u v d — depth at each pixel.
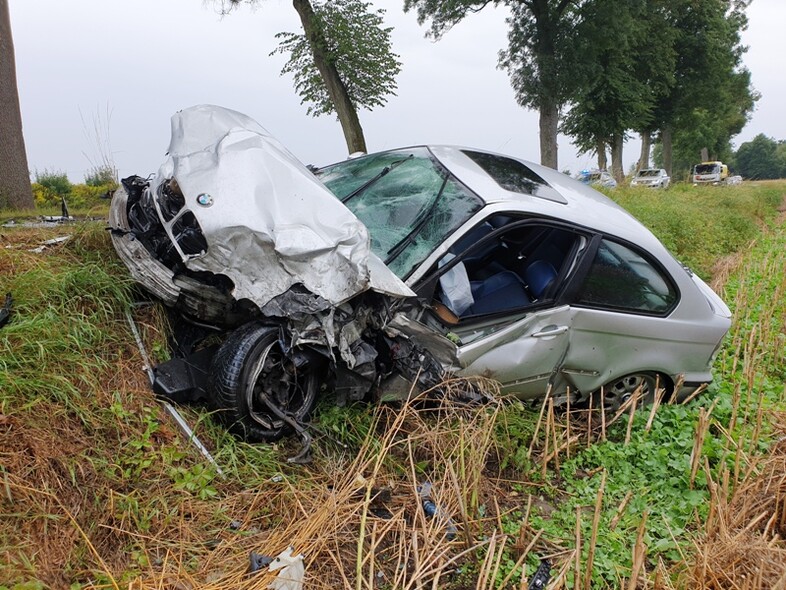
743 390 4.86
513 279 3.99
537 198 3.89
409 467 3.23
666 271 4.22
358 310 3.10
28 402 2.57
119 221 3.37
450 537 2.84
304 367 3.16
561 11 20.03
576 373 4.01
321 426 3.22
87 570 2.17
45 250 3.79
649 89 25.02
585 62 20.06
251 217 2.97
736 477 3.24
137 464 2.65
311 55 16.55
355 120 16.66
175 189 3.29
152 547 2.39
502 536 2.85
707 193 19.41
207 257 2.97
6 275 3.36
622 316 4.00
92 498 2.43
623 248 4.07
